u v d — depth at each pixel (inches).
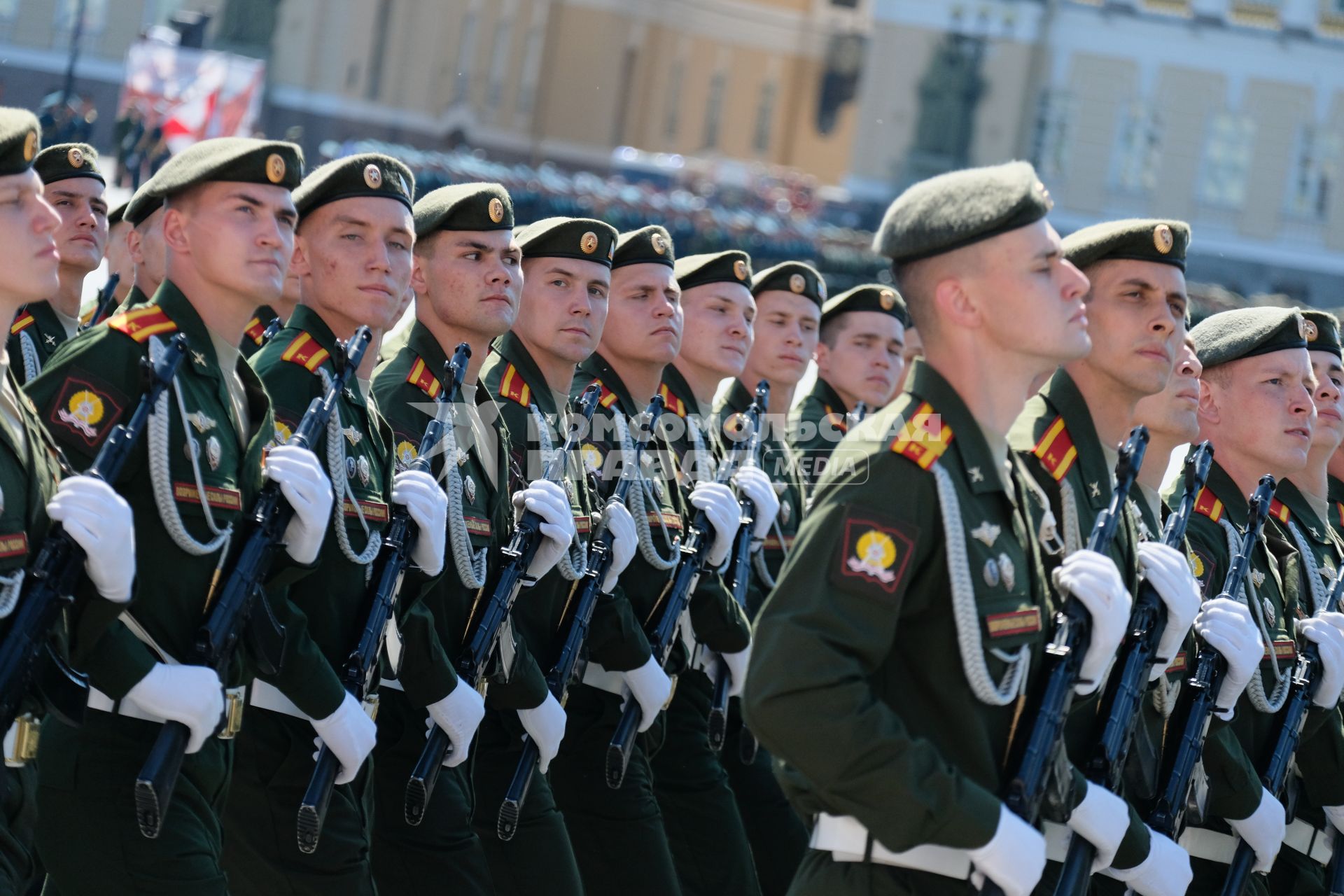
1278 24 7411.4
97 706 543.5
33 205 504.7
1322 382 831.1
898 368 1093.1
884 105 7608.3
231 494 568.1
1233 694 649.0
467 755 703.1
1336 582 771.4
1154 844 582.2
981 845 452.4
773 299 1010.1
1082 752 561.6
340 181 669.9
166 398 550.6
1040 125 7583.7
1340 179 7421.3
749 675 464.1
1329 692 735.7
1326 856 800.3
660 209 4638.3
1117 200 7519.7
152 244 715.4
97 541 489.4
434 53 7263.8
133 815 541.3
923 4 7559.1
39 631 488.1
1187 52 7470.5
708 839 847.7
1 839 594.2
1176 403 675.4
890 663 485.4
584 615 763.4
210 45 5812.0
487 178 4512.8
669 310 880.3
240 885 626.5
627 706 783.1
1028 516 517.7
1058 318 490.6
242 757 621.6
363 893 626.5
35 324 803.4
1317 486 842.2
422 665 661.3
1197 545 726.5
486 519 722.2
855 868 487.8
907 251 503.5
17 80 4473.4
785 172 7244.1
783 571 475.2
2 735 481.7
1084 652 498.0
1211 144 7475.4
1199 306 4749.0
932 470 477.4
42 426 527.5
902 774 448.8
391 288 673.0
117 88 4471.0
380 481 655.1
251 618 557.3
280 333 660.7
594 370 881.5
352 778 606.5
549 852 737.0
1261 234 7421.3
